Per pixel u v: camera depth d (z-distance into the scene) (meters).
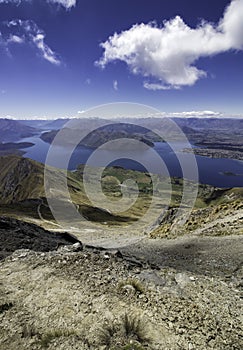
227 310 6.10
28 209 50.88
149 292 6.61
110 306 5.91
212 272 9.03
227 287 7.46
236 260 10.11
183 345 4.73
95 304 6.01
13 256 9.12
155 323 5.33
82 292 6.51
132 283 6.87
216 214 19.48
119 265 8.18
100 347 4.63
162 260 11.30
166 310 5.83
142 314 5.61
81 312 5.74
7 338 5.04
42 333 5.14
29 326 5.31
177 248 13.34
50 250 10.80
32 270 7.87
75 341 4.81
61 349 4.63
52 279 7.24
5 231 13.04
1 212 44.34
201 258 11.08
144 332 4.99
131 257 11.06
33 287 6.88
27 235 13.09
